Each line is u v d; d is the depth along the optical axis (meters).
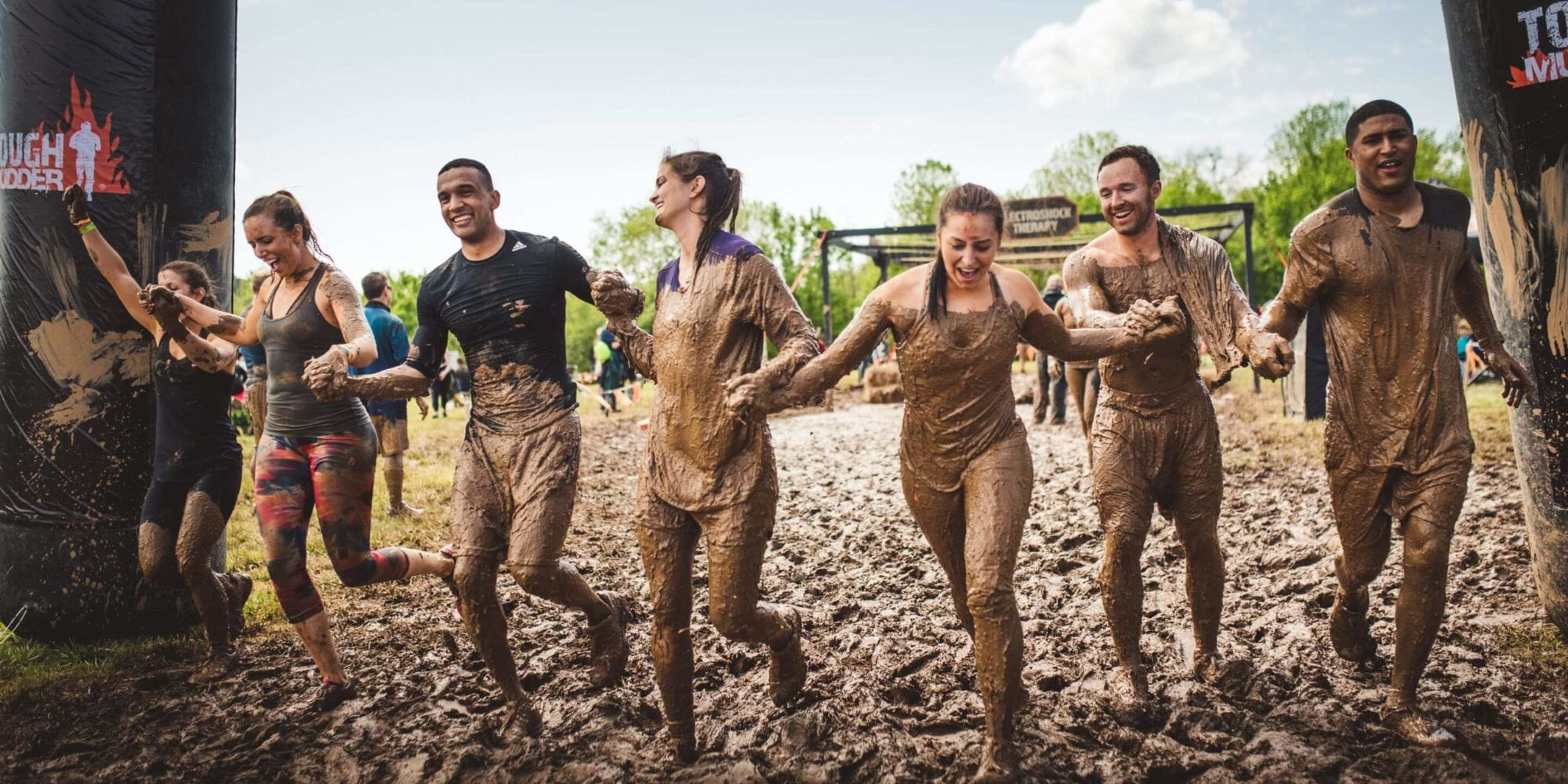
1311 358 12.67
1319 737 3.72
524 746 3.87
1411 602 3.73
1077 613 5.29
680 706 3.73
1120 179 4.05
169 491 4.75
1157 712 3.96
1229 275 4.08
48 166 5.19
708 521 3.63
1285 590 5.50
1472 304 3.97
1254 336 3.82
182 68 5.41
